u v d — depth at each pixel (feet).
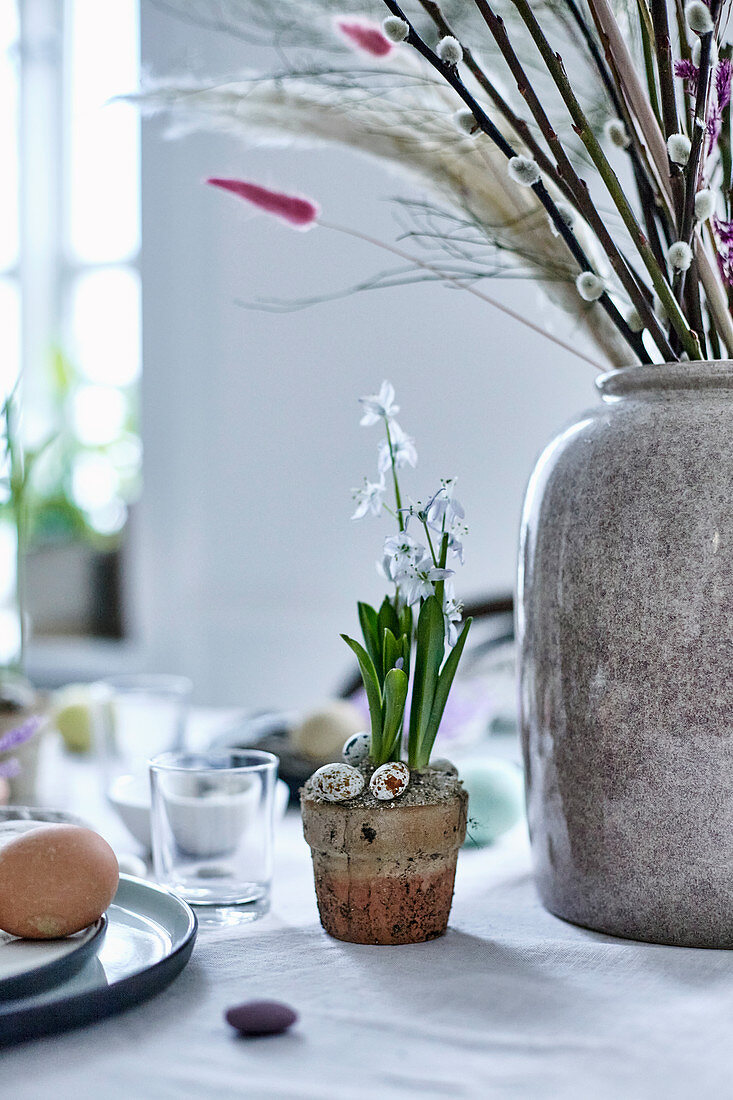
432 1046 1.15
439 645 1.64
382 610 1.70
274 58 7.16
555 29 1.85
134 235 9.16
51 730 2.81
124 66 9.06
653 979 1.37
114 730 2.59
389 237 7.51
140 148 8.43
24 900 1.34
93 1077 1.06
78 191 9.41
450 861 1.59
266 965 1.44
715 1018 1.23
